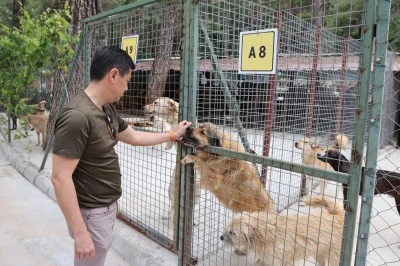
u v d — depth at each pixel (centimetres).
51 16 678
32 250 372
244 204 325
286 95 456
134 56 348
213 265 333
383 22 181
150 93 464
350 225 204
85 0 803
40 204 507
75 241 201
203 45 319
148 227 386
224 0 302
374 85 188
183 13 294
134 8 359
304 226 284
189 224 317
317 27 360
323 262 297
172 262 335
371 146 192
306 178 415
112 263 357
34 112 819
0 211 477
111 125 222
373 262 350
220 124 344
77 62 542
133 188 475
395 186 393
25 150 812
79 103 204
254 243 291
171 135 292
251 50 243
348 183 202
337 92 384
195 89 298
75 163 199
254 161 249
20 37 682
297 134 429
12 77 738
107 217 230
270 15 325
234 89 385
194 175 317
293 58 378
